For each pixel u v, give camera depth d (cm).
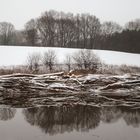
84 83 1639
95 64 2227
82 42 5809
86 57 2244
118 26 6247
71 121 859
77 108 1087
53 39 5744
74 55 2423
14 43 6719
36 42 5750
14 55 2748
